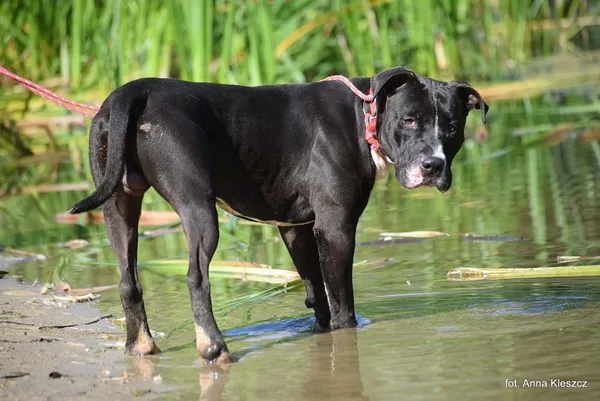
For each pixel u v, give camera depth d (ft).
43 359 29.89
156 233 48.52
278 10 75.82
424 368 27.99
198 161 29.96
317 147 32.96
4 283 40.04
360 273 39.75
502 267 39.01
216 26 73.46
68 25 78.23
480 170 59.88
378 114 32.81
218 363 29.45
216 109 31.73
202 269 29.68
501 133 70.69
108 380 27.86
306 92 33.53
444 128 32.37
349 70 78.54
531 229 45.16
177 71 76.79
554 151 63.67
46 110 79.00
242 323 34.19
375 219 49.44
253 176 32.68
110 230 30.96
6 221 52.85
